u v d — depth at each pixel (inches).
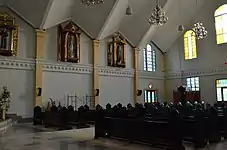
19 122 521.0
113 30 671.8
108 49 688.4
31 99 545.3
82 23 629.0
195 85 734.5
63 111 427.5
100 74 662.5
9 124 463.2
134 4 601.0
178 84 783.1
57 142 288.8
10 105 515.8
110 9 568.1
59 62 592.4
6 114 497.7
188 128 270.1
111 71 685.3
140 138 269.4
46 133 367.9
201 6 716.0
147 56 782.5
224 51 669.3
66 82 599.5
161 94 805.9
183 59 772.0
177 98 736.3
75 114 454.9
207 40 709.9
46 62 570.9
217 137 284.7
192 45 749.3
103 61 674.8
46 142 289.1
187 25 759.7
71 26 610.2
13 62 529.0
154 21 401.1
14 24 531.8
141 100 746.2
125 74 717.9
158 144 249.3
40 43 565.3
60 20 589.9
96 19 604.7
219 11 685.3
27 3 515.2
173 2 633.0
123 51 713.6
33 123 508.1
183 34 773.9
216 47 687.7
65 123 422.0
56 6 522.3
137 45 735.7
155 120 272.7
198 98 709.9
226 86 660.7
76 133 366.9
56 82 583.5
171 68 806.5
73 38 617.0
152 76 786.8
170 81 808.9
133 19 659.4
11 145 271.3
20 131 392.5
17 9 537.6
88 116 446.6
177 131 234.2
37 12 526.0
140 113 343.6
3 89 509.4
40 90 550.3
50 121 454.0
